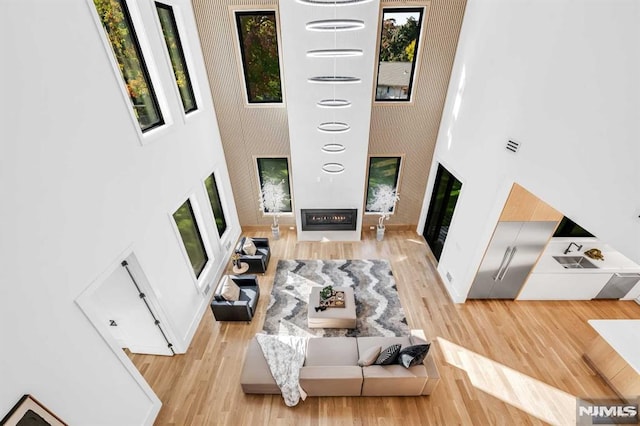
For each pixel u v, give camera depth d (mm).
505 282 5457
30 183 2484
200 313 5473
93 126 3154
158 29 4355
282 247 7449
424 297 5922
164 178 4504
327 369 3953
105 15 3627
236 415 4004
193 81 5676
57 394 2625
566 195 3227
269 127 6664
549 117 3436
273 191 7488
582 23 2969
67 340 2750
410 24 5664
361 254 7168
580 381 4371
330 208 7129
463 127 5516
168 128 4582
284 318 5480
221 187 6812
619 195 2635
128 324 4500
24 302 2385
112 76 3426
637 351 3947
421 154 6941
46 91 2643
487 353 4785
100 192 3238
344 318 5000
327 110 5891
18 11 2418
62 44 2801
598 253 5547
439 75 6027
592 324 4281
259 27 5699
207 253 6152
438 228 6938
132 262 3867
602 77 2764
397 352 4016
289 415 3994
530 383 4355
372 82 5605
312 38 5227
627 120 2545
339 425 3883
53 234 2670
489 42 4656
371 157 7074
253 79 6234
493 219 4676
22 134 2436
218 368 4625
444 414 3986
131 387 3586
